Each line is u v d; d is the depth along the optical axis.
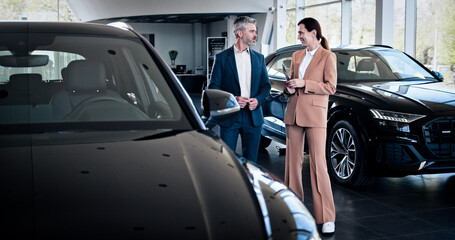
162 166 1.47
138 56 2.16
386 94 4.48
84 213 1.22
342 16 13.82
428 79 5.23
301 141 3.62
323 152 3.48
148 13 19.53
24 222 1.18
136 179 1.38
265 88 3.60
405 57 5.57
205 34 24.83
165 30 25.00
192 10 18.56
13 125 1.74
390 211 3.94
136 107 1.96
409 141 4.11
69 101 1.92
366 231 3.48
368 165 4.32
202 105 2.13
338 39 14.21
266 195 1.43
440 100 4.30
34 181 1.35
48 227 1.17
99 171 1.42
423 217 3.79
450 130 4.15
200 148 1.62
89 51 2.11
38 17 25.28
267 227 1.27
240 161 1.65
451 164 4.16
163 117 1.88
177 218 1.23
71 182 1.35
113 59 2.12
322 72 3.48
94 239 1.13
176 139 1.67
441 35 9.94
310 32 3.49
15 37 2.09
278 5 15.77
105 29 2.28
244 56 3.59
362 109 4.38
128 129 1.75
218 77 3.61
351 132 4.47
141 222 1.20
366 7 12.86
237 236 1.20
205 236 1.18
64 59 2.05
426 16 10.30
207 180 1.42
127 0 20.05
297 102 3.52
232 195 1.37
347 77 5.20
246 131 3.58
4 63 1.99
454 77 9.70
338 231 3.48
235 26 3.55
